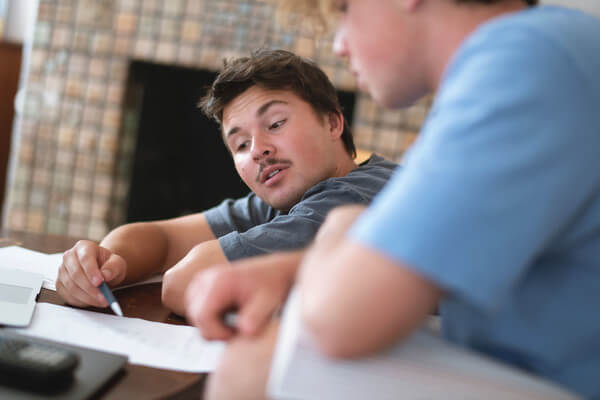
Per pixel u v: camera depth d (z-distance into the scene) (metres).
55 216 2.79
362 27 0.47
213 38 2.63
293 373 0.36
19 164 2.79
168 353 0.58
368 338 0.34
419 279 0.34
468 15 0.45
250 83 0.94
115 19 2.69
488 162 0.34
